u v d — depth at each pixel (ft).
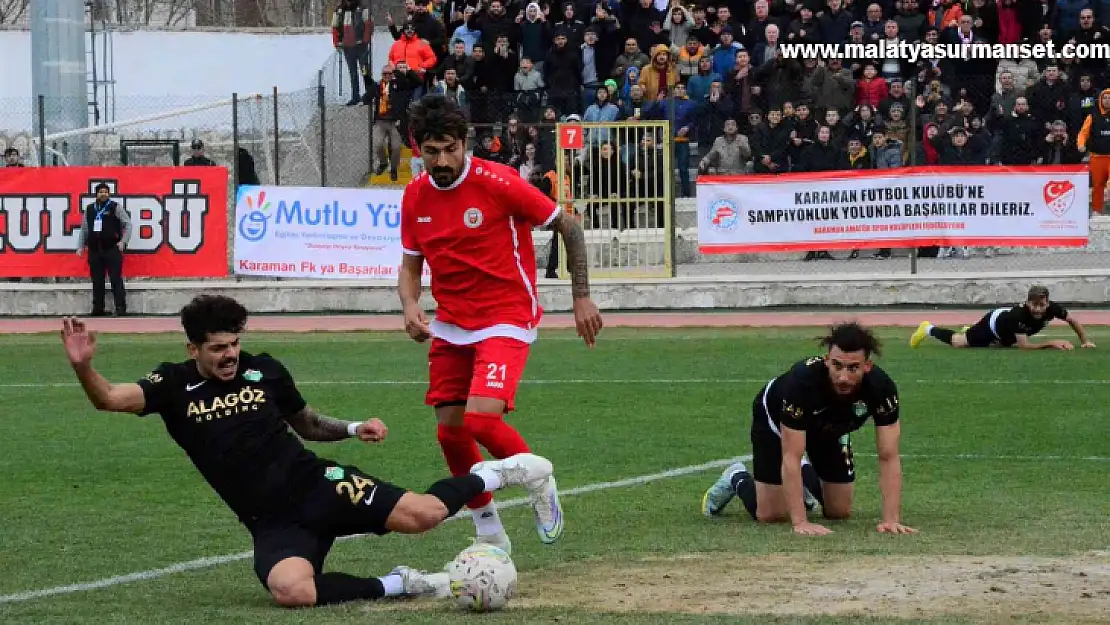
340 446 90.79
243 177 192.54
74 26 199.72
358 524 50.26
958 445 89.10
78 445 92.48
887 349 138.72
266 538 49.55
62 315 183.83
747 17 213.46
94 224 176.86
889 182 175.11
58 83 199.31
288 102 248.32
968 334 138.00
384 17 259.80
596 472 81.46
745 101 198.18
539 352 140.36
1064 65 195.83
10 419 103.91
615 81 202.08
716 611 47.26
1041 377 118.62
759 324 162.71
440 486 51.13
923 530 62.90
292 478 49.60
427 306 180.34
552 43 208.85
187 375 49.67
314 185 230.27
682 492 75.25
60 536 65.36
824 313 173.27
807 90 193.16
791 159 189.88
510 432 56.18
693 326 161.99
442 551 61.16
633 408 105.60
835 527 63.93
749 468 81.15
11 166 186.80
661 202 186.80
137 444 92.79
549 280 183.11
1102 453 86.02
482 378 55.62
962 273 178.40
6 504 73.56
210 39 258.37
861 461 84.07
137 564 59.06
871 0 205.98
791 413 61.21
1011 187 173.27
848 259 192.44
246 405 49.67
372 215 181.98
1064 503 70.33
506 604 48.29
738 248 178.09
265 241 183.62
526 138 199.82
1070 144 192.75
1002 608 47.14
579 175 186.60
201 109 208.64
